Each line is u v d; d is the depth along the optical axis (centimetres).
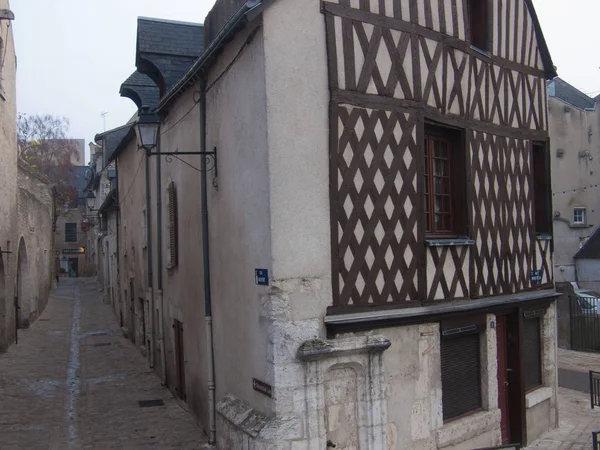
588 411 1022
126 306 1717
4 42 1295
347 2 625
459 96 744
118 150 1656
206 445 742
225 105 695
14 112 1459
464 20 758
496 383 781
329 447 592
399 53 668
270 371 579
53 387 1073
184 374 938
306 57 596
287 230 579
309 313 588
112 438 780
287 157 582
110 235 2331
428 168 725
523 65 876
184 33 1096
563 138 2791
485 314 772
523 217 863
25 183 1872
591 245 2622
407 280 662
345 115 616
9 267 1378
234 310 675
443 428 691
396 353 650
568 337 1571
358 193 626
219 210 725
